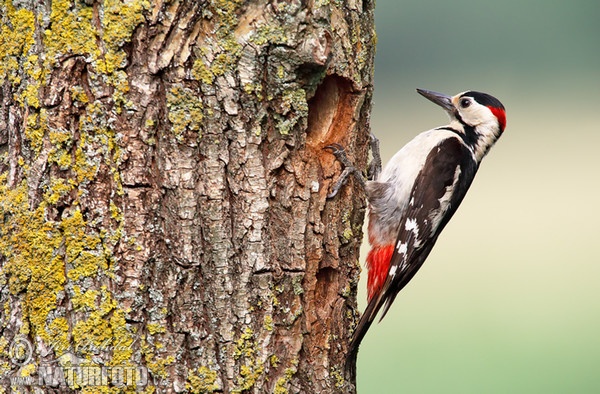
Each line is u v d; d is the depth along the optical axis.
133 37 7.59
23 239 7.77
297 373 8.26
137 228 7.68
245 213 7.91
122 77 7.60
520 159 29.20
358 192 9.21
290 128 8.07
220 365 7.86
